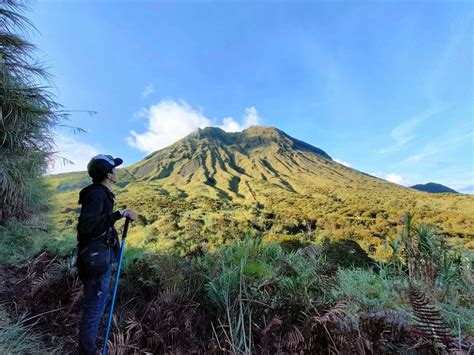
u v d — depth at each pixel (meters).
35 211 5.92
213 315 2.58
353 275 3.74
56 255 3.84
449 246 3.45
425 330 1.88
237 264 3.07
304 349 1.89
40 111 4.42
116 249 2.11
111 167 2.09
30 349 2.12
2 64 4.08
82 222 1.88
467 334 2.20
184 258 3.31
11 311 2.57
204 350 2.12
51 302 2.74
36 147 4.91
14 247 4.30
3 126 4.19
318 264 2.96
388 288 3.16
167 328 2.23
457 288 3.03
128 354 2.09
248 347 2.12
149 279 2.89
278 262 3.12
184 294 2.71
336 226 21.61
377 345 1.87
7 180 4.54
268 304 2.46
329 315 2.03
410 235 3.60
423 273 3.28
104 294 2.01
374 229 17.44
